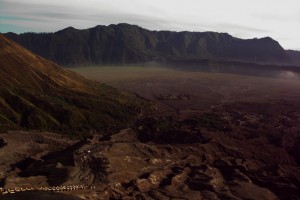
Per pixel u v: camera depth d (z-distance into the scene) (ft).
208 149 611.06
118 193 431.43
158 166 518.37
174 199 432.66
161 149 572.10
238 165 558.97
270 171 553.64
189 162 553.64
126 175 470.39
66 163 496.64
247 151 638.12
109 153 518.37
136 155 539.29
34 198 387.14
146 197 429.38
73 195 402.93
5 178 441.27
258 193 470.80
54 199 388.37
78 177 447.42
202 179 490.08
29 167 518.37
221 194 457.68
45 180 442.91
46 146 632.38
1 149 583.17
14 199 382.83
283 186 501.15
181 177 492.95
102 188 427.74
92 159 490.90
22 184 421.59
